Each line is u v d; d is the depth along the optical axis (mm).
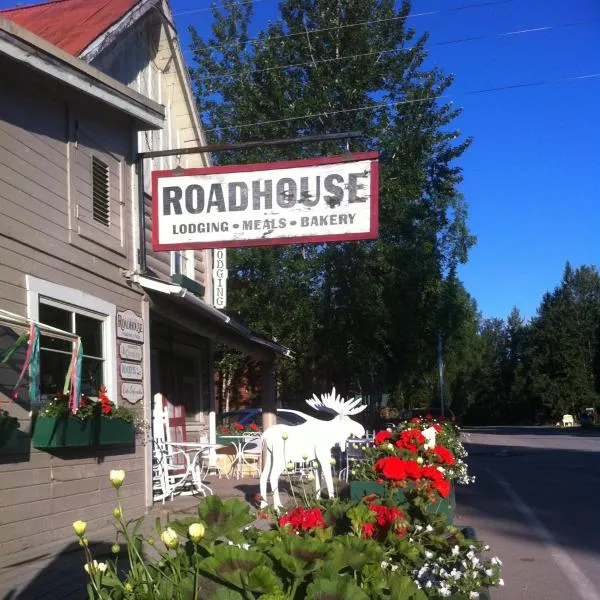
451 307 32344
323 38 21828
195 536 2869
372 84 22016
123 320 9938
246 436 16031
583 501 12703
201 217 9906
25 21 11453
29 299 7707
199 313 11891
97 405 8539
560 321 71375
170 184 9992
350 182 9648
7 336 7270
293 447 9195
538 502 12641
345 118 21953
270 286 23234
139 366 10320
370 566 3150
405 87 22234
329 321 23984
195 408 15398
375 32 21953
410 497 4938
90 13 11367
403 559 3896
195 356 15508
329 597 2768
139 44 13031
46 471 7785
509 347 82562
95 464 8820
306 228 9672
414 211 23125
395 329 26172
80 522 3143
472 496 13469
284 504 9805
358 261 23281
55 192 8445
